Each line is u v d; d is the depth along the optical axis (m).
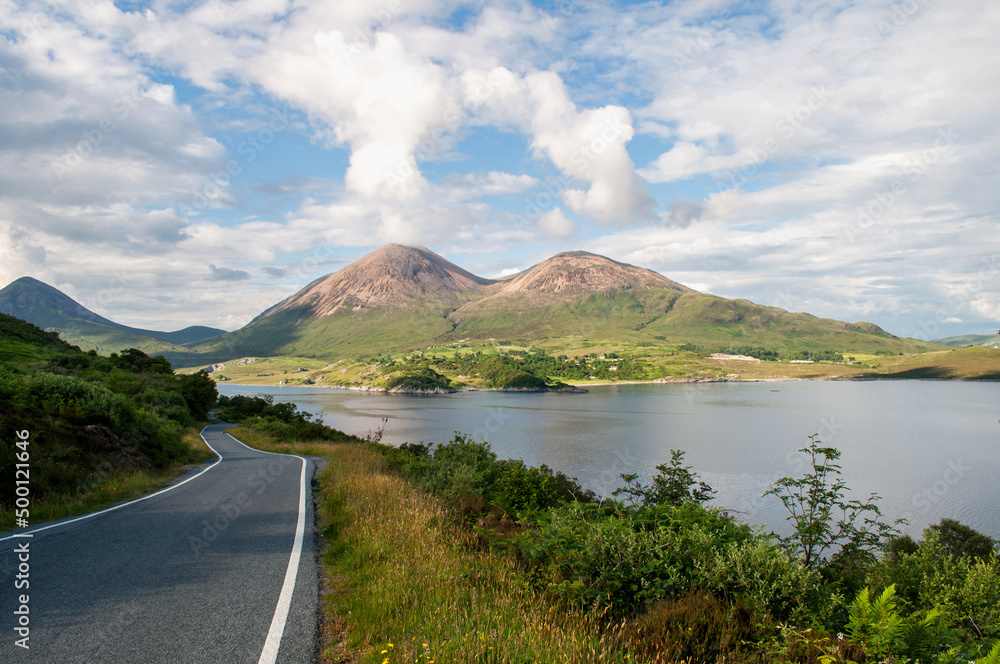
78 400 17.33
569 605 5.58
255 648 4.54
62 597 5.70
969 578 7.68
